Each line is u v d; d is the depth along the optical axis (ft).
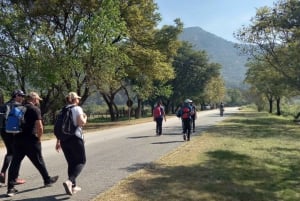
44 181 30.48
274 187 32.91
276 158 48.85
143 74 146.00
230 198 27.96
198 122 131.03
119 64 115.24
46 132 98.12
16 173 28.14
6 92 102.89
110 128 104.22
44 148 56.95
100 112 262.88
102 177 34.09
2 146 61.11
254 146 60.03
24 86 106.83
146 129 97.30
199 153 48.78
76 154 27.96
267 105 293.84
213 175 35.27
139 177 33.73
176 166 39.32
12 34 101.40
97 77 114.62
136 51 132.67
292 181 35.65
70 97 28.60
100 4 113.09
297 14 121.29
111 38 112.27
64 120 27.84
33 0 113.19
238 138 71.67
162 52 150.92
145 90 176.96
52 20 114.42
